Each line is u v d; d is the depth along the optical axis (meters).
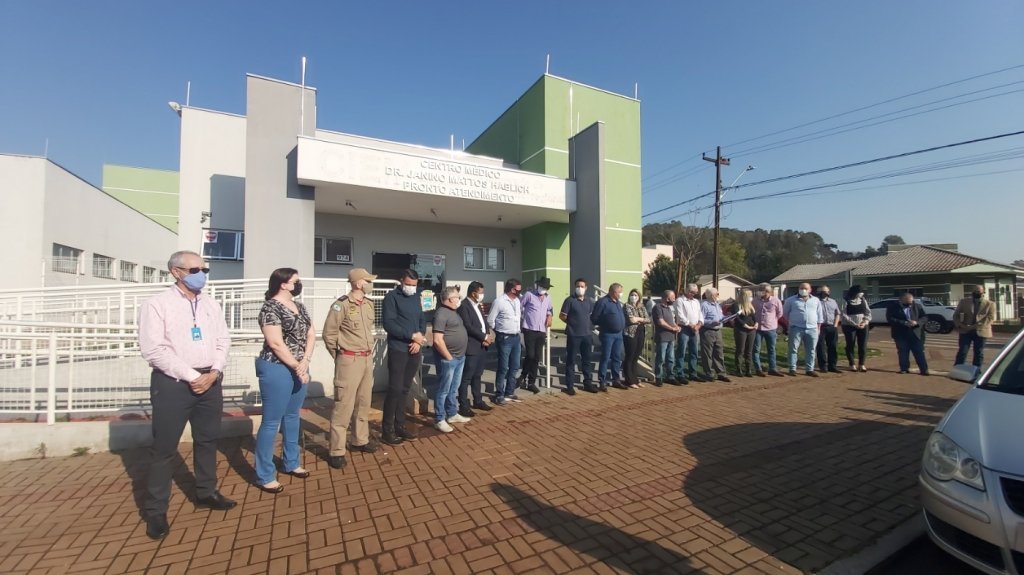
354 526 3.37
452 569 2.84
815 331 9.41
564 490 3.97
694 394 7.60
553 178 12.72
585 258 12.64
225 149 12.21
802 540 3.21
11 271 13.67
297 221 9.98
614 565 2.89
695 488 4.02
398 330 5.05
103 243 18.03
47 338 5.48
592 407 6.73
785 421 6.09
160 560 2.96
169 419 3.28
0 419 5.30
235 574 2.80
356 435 4.86
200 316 3.53
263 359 3.96
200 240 11.86
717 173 23.83
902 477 4.29
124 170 32.16
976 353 9.30
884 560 3.02
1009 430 2.87
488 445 5.11
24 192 13.92
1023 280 35.53
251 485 4.10
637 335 8.07
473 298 6.27
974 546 2.72
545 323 7.57
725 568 2.88
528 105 15.53
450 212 13.52
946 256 30.41
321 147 9.90
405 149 13.52
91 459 4.78
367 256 14.15
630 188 15.75
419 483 4.11
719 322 8.77
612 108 15.72
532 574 2.79
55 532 3.31
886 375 9.59
